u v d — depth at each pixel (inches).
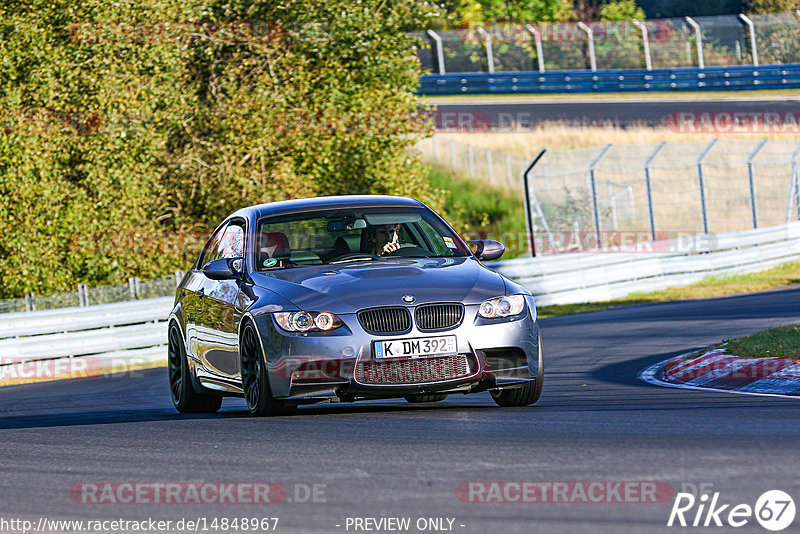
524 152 5866.1
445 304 1059.3
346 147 3334.2
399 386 1035.3
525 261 3189.0
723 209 5265.8
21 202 2997.0
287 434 979.9
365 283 1080.8
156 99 3161.9
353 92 3353.8
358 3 3376.0
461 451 836.6
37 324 2390.5
